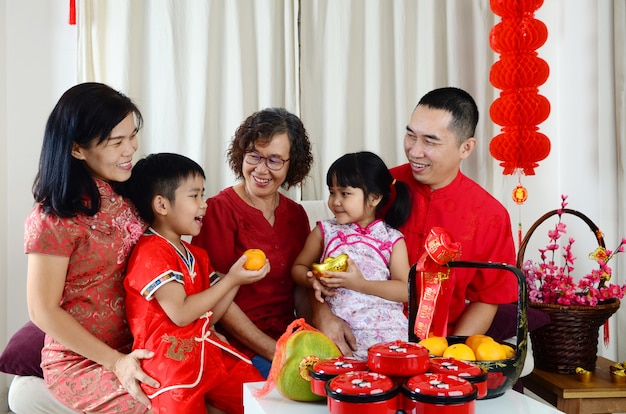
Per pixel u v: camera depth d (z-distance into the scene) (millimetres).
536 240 3025
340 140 2760
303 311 2072
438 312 1938
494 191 2943
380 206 2125
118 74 2531
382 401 1152
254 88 2689
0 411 2508
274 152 1996
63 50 2578
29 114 2562
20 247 2570
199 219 1867
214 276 1949
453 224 2090
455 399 1133
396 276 1996
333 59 2752
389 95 2832
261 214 2076
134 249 1757
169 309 1683
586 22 2918
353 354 1866
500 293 2078
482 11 2850
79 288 1706
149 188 1794
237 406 1763
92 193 1698
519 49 2518
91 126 1670
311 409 1296
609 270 2246
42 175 1685
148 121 2600
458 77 2861
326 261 1873
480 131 2895
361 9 2781
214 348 1777
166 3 2566
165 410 1619
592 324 2168
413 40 2834
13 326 2578
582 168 2947
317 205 2441
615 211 2832
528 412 1278
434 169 2066
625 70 2777
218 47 2643
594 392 2041
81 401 1674
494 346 1387
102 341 1716
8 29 2525
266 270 1829
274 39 2682
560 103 3021
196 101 2602
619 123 2799
